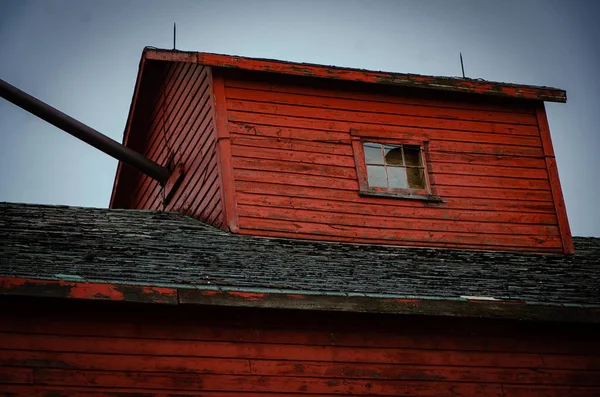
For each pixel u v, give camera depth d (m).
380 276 12.06
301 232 13.66
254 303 10.51
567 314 11.82
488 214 14.92
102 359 10.30
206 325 10.83
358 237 13.96
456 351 11.77
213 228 13.46
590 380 12.23
